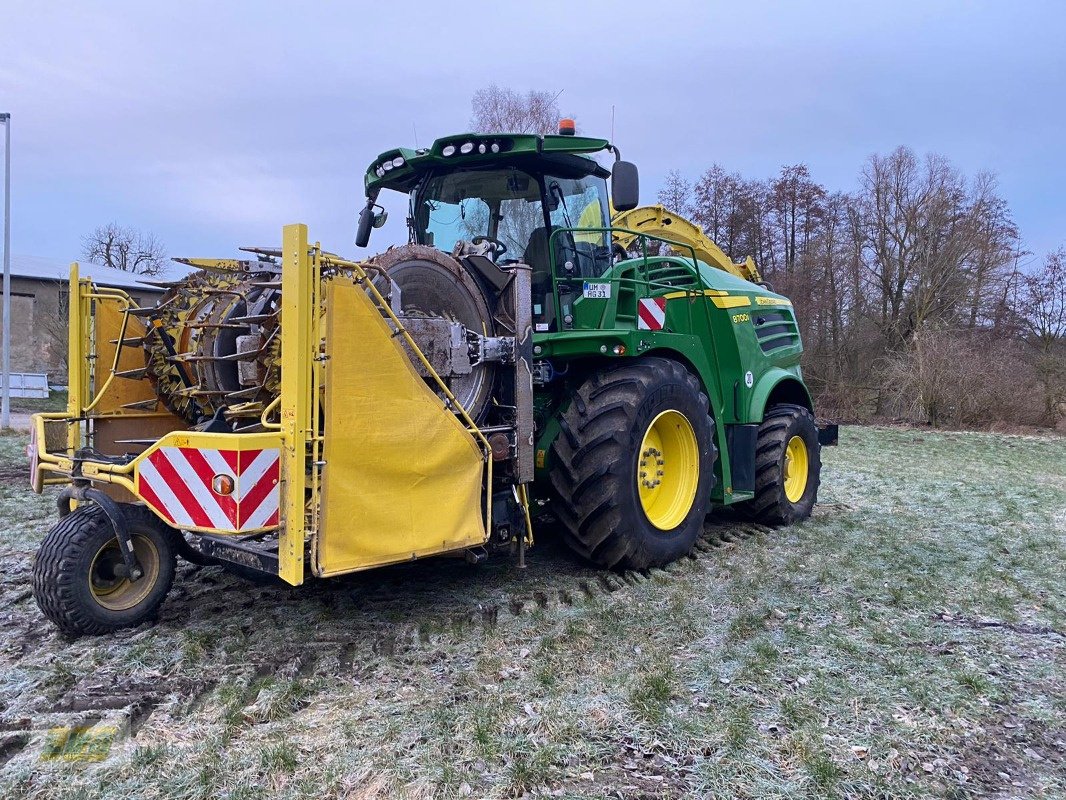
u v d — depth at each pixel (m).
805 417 6.43
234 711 2.68
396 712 2.70
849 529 5.96
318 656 3.22
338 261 3.19
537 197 4.72
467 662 3.17
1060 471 11.78
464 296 4.01
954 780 2.41
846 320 24.61
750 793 2.27
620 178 4.59
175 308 4.35
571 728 2.58
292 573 2.99
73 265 4.24
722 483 5.33
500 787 2.26
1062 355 21.66
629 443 4.27
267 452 3.02
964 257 23.06
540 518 4.73
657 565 4.55
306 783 2.26
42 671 3.00
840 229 25.55
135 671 3.03
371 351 3.22
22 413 17.19
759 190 28.59
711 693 2.91
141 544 3.55
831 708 2.82
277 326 3.47
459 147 4.59
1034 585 4.49
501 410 4.07
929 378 20.73
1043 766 2.52
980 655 3.39
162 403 4.52
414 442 3.39
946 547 5.34
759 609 3.87
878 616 3.86
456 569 4.50
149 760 2.35
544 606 3.91
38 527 5.38
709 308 5.58
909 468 10.86
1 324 23.52
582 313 4.67
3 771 2.31
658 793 2.26
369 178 5.13
